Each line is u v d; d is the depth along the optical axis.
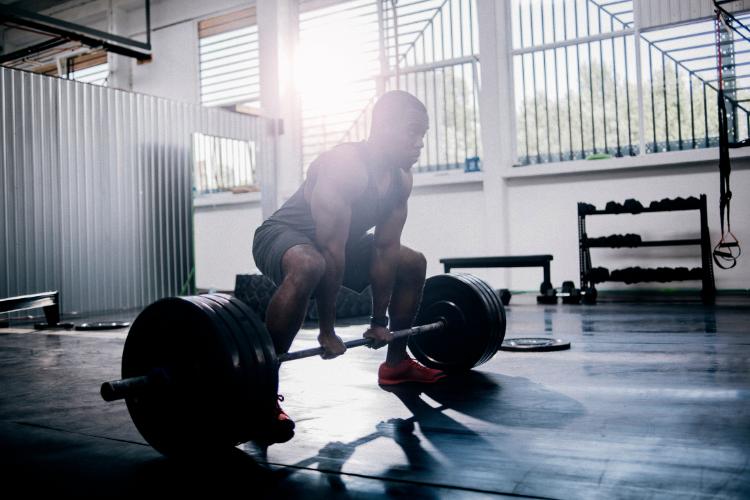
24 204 5.15
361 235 1.77
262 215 7.56
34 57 9.40
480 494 1.04
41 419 1.71
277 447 1.37
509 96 6.60
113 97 5.86
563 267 6.31
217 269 8.23
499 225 6.46
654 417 1.51
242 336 1.22
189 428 1.23
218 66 8.32
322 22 7.74
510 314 4.33
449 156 7.01
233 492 1.11
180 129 6.47
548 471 1.14
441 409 1.67
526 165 6.34
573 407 1.64
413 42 7.17
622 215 6.01
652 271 5.25
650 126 6.02
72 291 5.46
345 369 2.33
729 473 1.10
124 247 5.88
